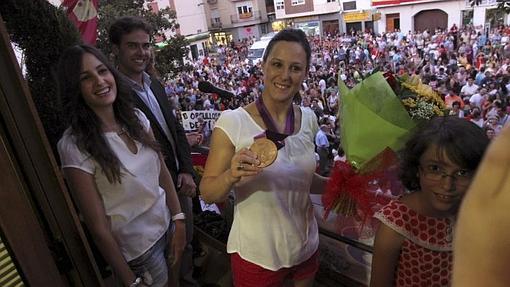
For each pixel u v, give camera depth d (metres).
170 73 13.48
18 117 1.33
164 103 2.66
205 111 5.34
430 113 1.37
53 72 2.14
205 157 3.22
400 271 1.41
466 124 1.18
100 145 1.66
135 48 2.41
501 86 9.13
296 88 1.49
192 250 2.82
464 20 25.03
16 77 1.31
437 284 1.36
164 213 1.97
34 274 1.35
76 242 1.52
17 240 1.30
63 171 1.71
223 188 1.38
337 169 1.56
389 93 1.40
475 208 0.56
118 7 12.59
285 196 1.54
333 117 8.69
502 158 0.54
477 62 14.03
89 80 1.68
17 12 2.07
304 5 32.34
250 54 23.30
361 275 2.10
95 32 5.03
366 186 1.50
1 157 1.25
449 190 1.18
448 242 1.30
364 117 1.38
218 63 25.66
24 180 1.37
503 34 16.05
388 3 28.20
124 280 1.74
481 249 0.54
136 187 1.78
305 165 1.56
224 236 2.79
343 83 1.66
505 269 0.52
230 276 2.61
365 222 1.57
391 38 22.56
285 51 1.43
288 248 1.59
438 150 1.15
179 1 30.70
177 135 2.69
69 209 1.48
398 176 1.39
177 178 2.61
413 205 1.33
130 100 1.89
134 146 1.84
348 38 24.92
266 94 1.51
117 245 1.73
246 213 1.57
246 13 36.69
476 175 0.58
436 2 25.84
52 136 2.15
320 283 2.30
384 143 1.37
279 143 1.49
